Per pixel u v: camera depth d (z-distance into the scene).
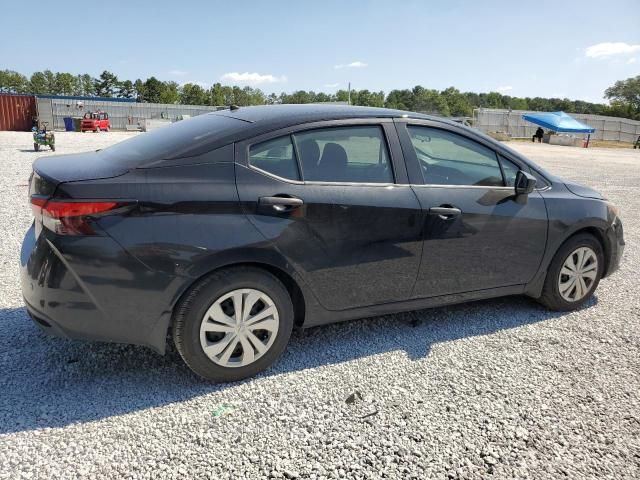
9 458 2.28
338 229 3.09
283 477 2.24
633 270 5.48
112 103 56.53
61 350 3.29
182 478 2.21
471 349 3.49
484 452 2.45
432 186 3.46
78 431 2.49
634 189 12.44
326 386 2.98
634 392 3.02
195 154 2.85
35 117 36.69
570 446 2.52
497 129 54.44
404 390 2.96
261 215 2.88
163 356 3.27
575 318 4.10
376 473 2.28
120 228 2.58
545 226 3.87
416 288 3.48
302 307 3.18
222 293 2.84
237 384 2.97
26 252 2.81
